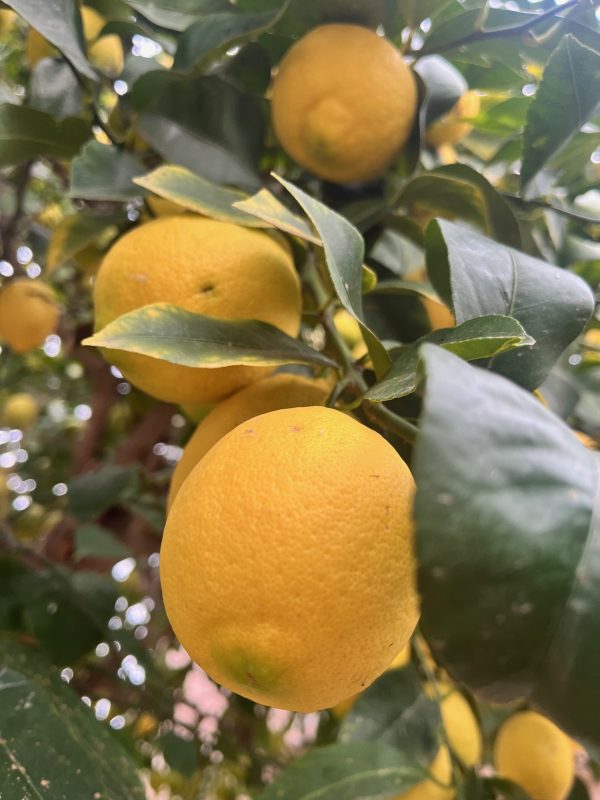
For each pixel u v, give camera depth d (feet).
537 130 0.89
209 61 0.86
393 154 0.92
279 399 0.74
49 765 0.76
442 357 0.41
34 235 1.62
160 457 1.92
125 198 0.86
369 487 0.51
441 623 0.37
